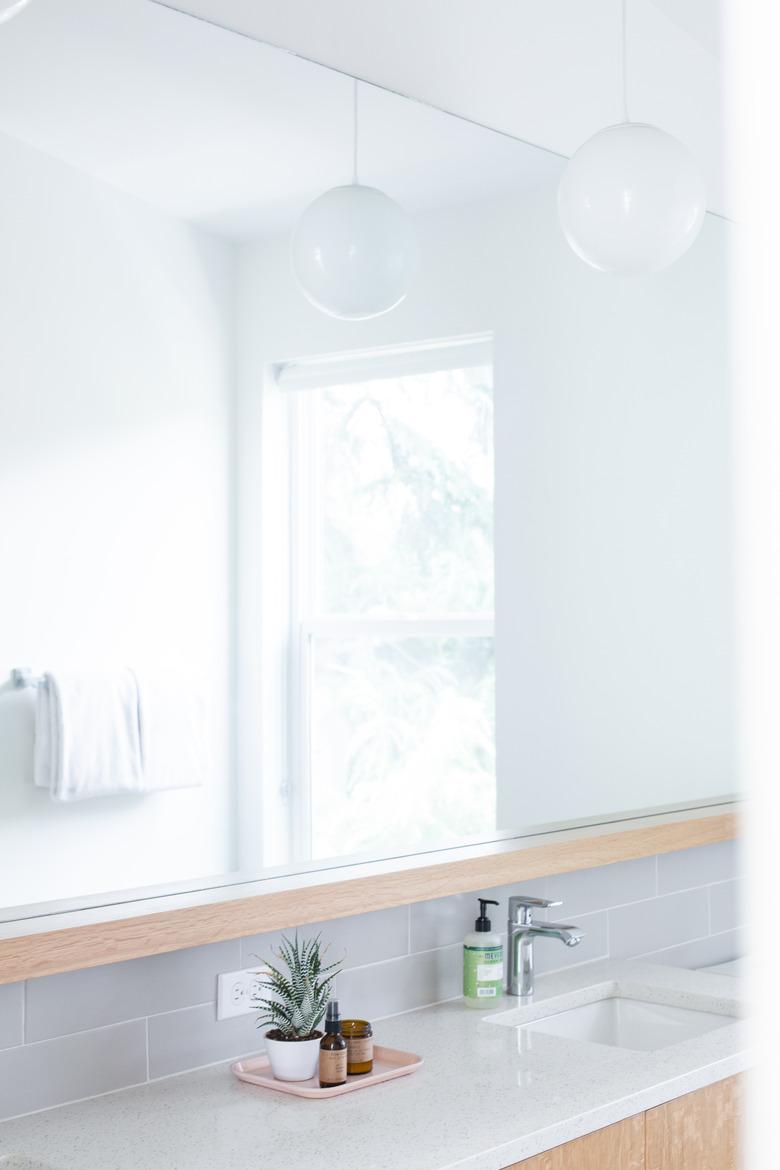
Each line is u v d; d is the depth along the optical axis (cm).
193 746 193
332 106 225
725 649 311
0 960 156
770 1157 196
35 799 172
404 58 233
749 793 314
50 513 177
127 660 185
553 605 272
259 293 210
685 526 304
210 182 203
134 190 191
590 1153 167
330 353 223
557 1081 178
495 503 258
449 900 224
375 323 233
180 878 190
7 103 175
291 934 198
